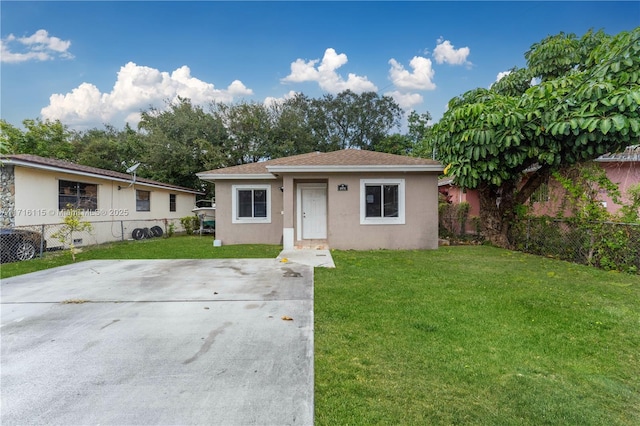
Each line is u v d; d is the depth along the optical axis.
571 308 4.25
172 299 4.70
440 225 14.05
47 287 5.41
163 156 21.38
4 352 3.05
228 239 11.61
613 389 2.48
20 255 8.57
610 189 7.46
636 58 6.52
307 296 4.79
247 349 3.09
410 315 3.98
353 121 32.75
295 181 10.76
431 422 2.08
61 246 10.84
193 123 22.48
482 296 4.76
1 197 9.51
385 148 30.19
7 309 4.29
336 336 3.38
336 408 2.21
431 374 2.65
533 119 7.67
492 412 2.19
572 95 7.18
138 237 14.41
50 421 2.08
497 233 10.45
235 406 2.22
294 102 31.77
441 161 9.79
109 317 3.98
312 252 9.03
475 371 2.70
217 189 11.57
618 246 6.62
